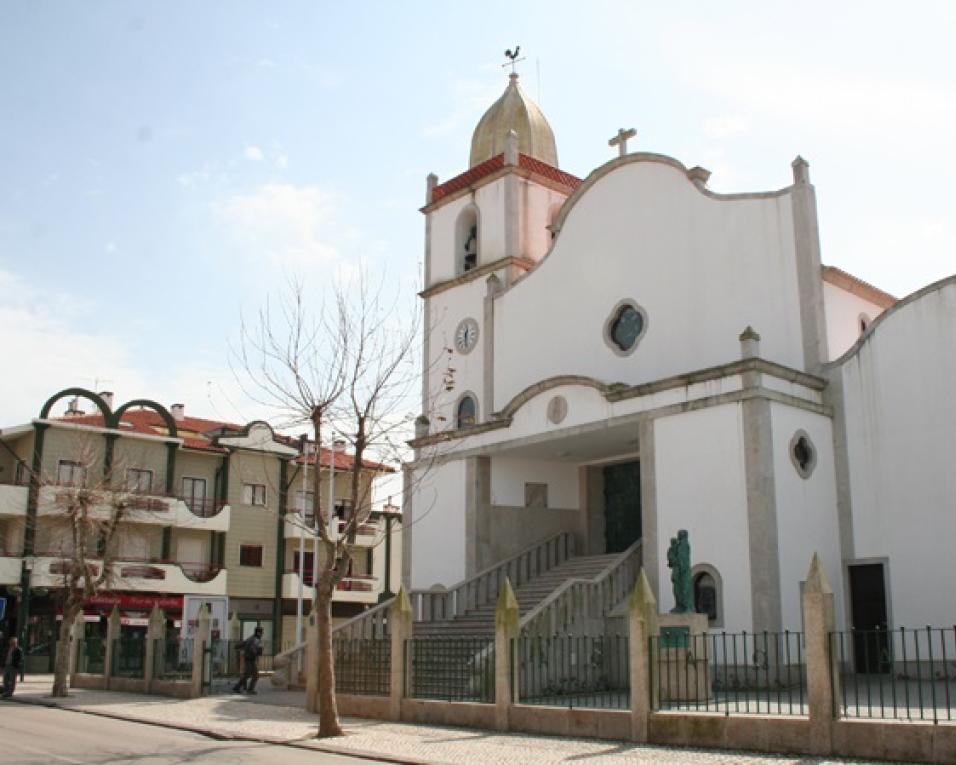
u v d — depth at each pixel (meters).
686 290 27.08
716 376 22.91
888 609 22.61
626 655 22.33
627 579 24.05
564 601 21.91
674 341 27.06
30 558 38.31
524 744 14.38
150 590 40.88
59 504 33.81
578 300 29.98
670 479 23.36
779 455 22.20
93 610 39.88
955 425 22.39
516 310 32.06
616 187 29.50
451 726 16.86
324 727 16.12
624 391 24.73
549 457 29.52
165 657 26.30
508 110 39.12
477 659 19.05
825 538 23.09
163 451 43.31
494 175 34.69
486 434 28.89
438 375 35.03
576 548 30.02
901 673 22.12
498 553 28.69
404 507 31.17
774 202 25.67
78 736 16.58
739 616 21.47
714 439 22.64
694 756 12.75
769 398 22.19
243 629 44.41
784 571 21.52
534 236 34.62
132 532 41.34
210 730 17.19
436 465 30.30
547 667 20.72
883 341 23.73
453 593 26.89
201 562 44.09
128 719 19.84
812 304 24.52
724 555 21.95
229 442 45.19
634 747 13.76
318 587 17.20
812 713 12.52
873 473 23.39
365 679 19.75
